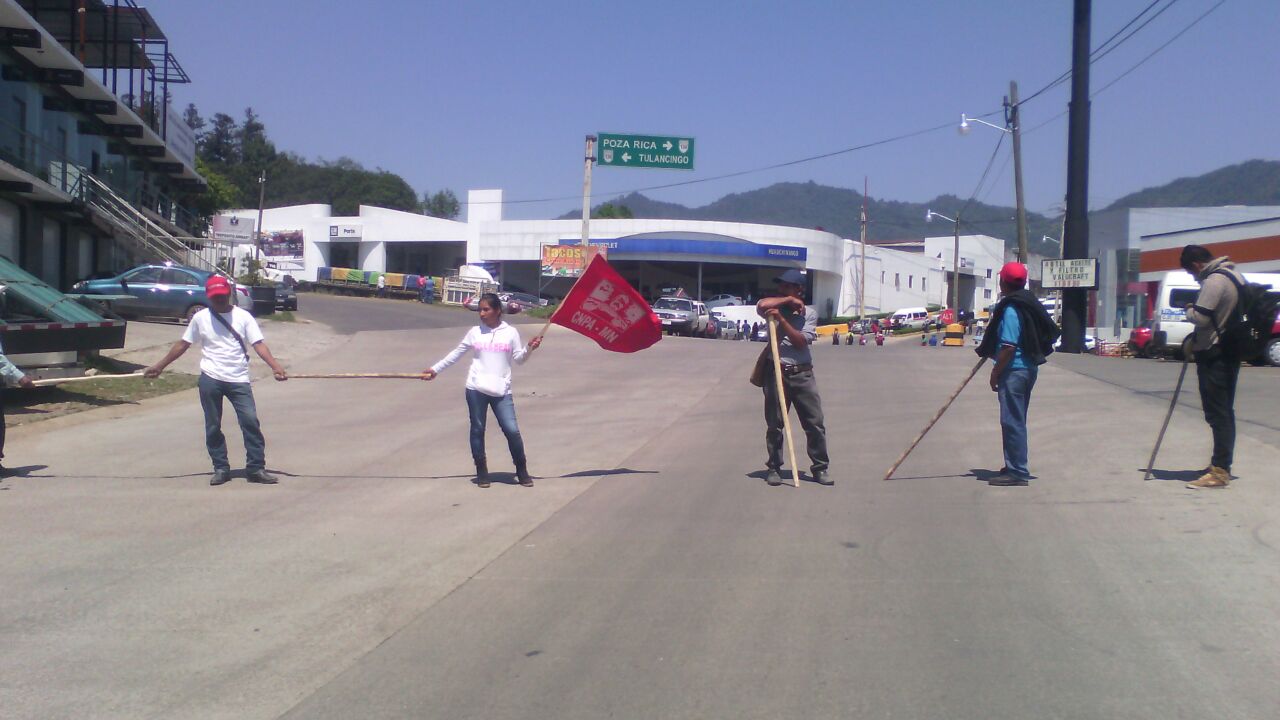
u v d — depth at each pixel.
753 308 57.44
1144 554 6.79
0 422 9.99
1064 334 30.77
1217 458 8.52
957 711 4.52
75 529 7.89
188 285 27.97
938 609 5.84
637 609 5.95
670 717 4.51
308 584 6.50
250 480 9.80
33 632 5.63
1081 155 29.89
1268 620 5.54
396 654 5.31
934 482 9.33
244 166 122.81
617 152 36.50
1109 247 48.78
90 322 15.06
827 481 9.41
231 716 4.58
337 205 121.31
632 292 9.95
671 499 8.92
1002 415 9.05
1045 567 6.60
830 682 4.85
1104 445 10.91
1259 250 35.78
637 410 15.56
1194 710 4.49
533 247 70.44
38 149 29.25
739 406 15.84
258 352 9.70
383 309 46.72
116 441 12.26
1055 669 4.96
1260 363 22.19
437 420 14.51
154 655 5.30
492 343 9.54
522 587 6.42
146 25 36.81
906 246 96.31
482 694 4.79
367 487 9.62
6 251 27.38
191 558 7.09
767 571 6.65
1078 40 29.44
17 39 26.39
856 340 58.09
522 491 9.41
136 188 40.12
